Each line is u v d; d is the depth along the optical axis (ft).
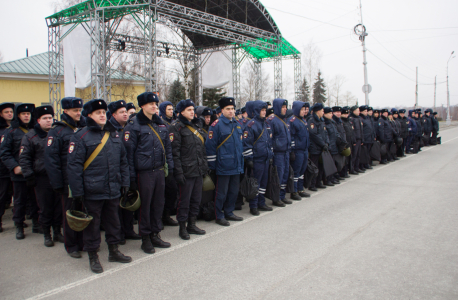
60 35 53.11
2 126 16.55
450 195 20.36
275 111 19.42
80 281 10.55
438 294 9.21
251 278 10.44
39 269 11.55
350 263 11.35
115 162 11.54
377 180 26.14
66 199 12.47
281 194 19.97
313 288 9.70
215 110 21.31
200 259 12.08
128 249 13.46
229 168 15.89
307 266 11.21
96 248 11.36
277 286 9.87
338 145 24.68
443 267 10.86
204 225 16.44
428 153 41.68
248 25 66.95
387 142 34.81
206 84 73.87
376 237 13.76
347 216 16.92
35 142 13.62
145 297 9.41
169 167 13.57
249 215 17.98
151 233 13.53
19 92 61.36
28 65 63.57
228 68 69.51
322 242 13.39
